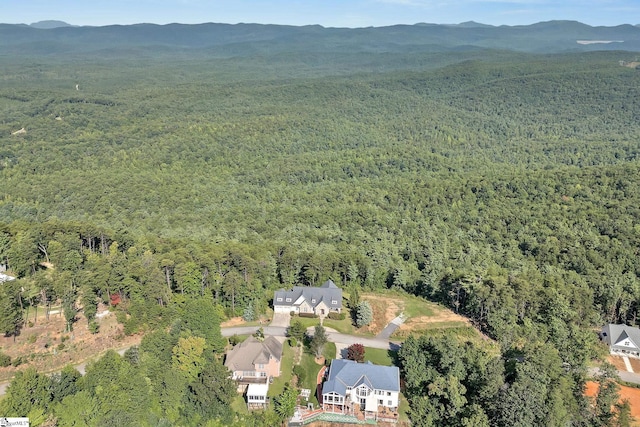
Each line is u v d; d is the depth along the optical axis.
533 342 83.75
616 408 73.62
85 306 84.62
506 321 95.75
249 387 73.75
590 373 86.44
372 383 73.75
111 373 67.00
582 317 101.88
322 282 113.00
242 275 104.19
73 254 99.69
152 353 72.88
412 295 114.88
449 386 71.50
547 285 108.06
